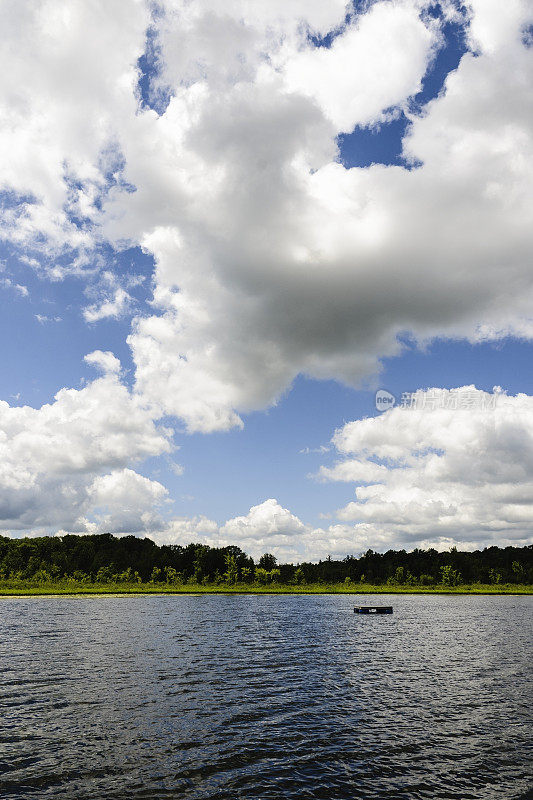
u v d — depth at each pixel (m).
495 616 75.31
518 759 17.58
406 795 14.67
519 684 29.62
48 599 110.25
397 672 33.06
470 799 14.48
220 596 123.19
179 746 18.42
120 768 16.38
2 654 38.62
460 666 35.47
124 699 25.03
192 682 29.14
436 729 20.78
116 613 75.62
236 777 15.76
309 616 73.62
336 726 20.98
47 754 17.55
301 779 15.66
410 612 82.56
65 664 34.53
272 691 27.17
